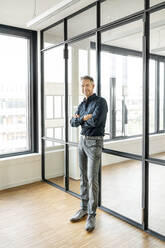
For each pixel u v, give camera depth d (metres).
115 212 3.03
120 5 2.81
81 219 2.92
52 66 4.02
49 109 4.15
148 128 2.56
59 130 3.96
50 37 4.03
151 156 2.55
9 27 4.02
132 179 2.80
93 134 2.70
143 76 2.56
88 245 2.36
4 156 4.09
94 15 3.16
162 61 2.38
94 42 3.20
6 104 4.10
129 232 2.61
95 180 2.71
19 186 4.09
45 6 3.29
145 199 2.62
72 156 3.80
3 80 4.04
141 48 2.59
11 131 4.19
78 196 3.58
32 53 4.32
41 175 4.44
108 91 3.03
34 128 4.45
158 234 2.52
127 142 2.81
